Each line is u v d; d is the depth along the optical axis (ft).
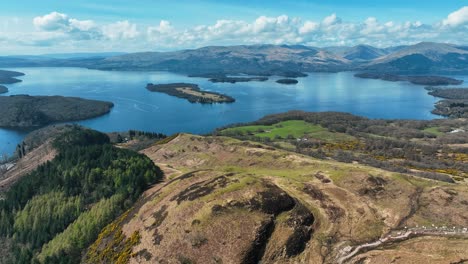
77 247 271.69
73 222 309.22
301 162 369.91
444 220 227.61
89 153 421.18
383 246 200.75
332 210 240.12
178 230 217.36
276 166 377.09
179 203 240.32
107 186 348.38
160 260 204.33
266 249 200.95
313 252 202.08
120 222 271.49
